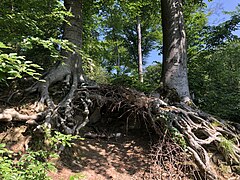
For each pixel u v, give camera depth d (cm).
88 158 418
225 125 471
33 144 375
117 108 541
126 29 1881
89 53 930
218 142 416
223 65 865
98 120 543
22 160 234
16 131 395
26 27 445
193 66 898
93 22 953
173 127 429
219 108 669
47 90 480
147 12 1058
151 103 492
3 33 438
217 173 386
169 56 600
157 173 393
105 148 462
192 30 1152
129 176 388
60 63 539
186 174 388
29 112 432
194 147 404
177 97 539
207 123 454
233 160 402
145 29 1823
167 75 587
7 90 496
